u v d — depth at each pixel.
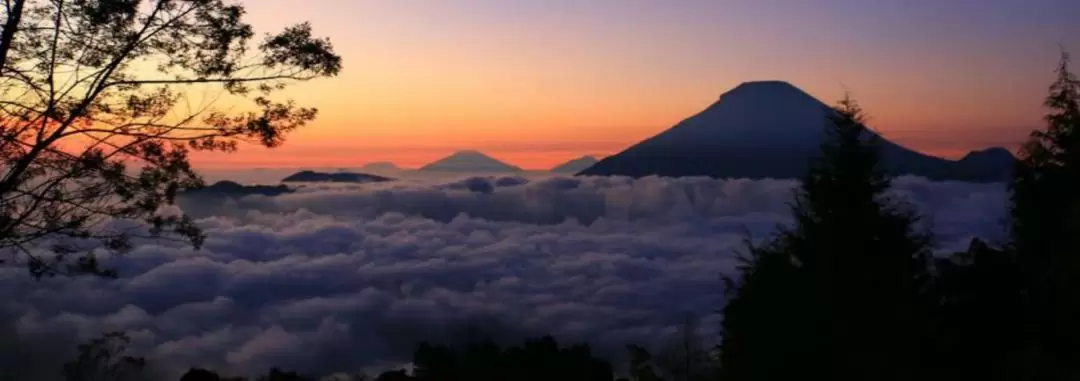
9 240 12.28
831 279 14.02
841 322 13.62
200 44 12.96
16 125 12.16
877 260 14.06
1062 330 12.18
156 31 12.75
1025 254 14.26
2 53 11.76
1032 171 14.68
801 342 13.94
